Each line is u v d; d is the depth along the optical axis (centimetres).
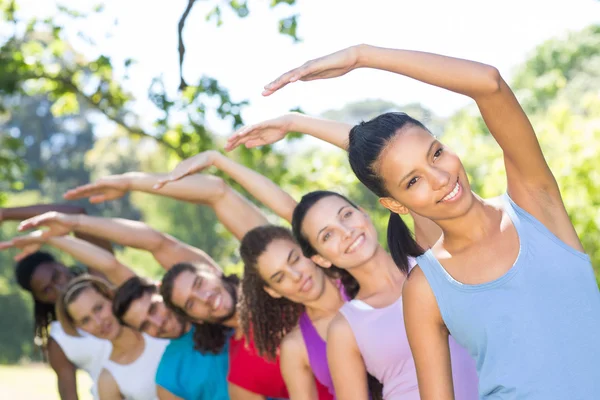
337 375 331
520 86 3756
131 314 486
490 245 212
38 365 2403
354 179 966
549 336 202
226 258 2928
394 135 212
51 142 4950
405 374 320
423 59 211
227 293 441
